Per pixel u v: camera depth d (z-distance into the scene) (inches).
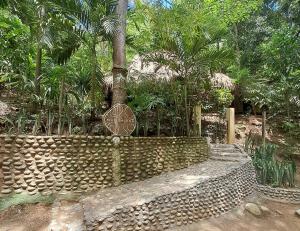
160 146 215.9
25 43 218.1
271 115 384.8
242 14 296.0
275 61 259.4
